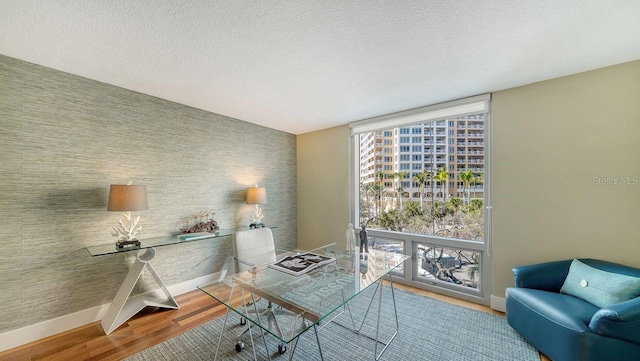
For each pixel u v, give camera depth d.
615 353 1.40
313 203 4.14
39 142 2.02
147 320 2.29
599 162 2.00
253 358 1.79
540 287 2.01
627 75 1.91
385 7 1.35
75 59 1.92
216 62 1.95
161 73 2.14
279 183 4.09
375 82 2.30
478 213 2.66
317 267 1.92
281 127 3.96
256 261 2.38
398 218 3.26
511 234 2.39
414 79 2.24
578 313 1.59
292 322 1.33
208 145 3.16
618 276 1.65
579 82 2.09
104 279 2.34
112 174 2.39
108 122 2.37
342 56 1.85
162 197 2.74
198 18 1.44
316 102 2.84
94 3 1.31
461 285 2.76
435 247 2.95
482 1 1.30
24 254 1.95
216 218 3.22
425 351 1.84
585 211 2.05
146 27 1.52
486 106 2.53
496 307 2.46
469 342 1.94
